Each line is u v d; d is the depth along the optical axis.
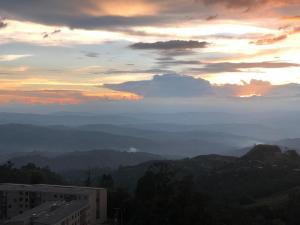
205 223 119.25
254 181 192.12
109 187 169.88
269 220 132.75
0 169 181.00
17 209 129.88
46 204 116.62
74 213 108.88
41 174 179.75
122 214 134.12
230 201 160.62
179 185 135.38
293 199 153.25
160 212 122.69
